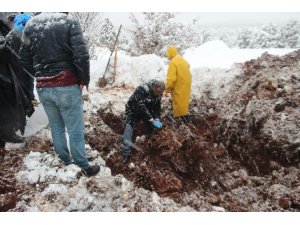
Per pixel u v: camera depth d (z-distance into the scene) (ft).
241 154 17.35
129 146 15.79
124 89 21.42
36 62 12.46
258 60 22.45
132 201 13.12
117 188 13.47
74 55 11.94
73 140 13.39
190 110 20.42
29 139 15.81
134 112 16.10
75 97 12.78
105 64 24.67
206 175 16.03
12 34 15.21
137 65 23.38
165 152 15.88
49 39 12.03
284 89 17.98
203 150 16.58
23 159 14.43
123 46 35.50
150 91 15.88
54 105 13.07
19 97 15.12
